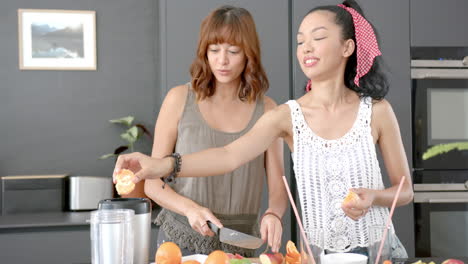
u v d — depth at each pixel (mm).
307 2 2713
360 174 1505
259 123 1566
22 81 3064
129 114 3146
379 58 1624
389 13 2756
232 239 1347
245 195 1632
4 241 2414
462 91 2793
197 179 1604
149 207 1248
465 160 2779
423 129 2764
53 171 3078
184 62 2689
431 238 2742
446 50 2785
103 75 3129
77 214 2686
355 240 1473
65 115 3096
